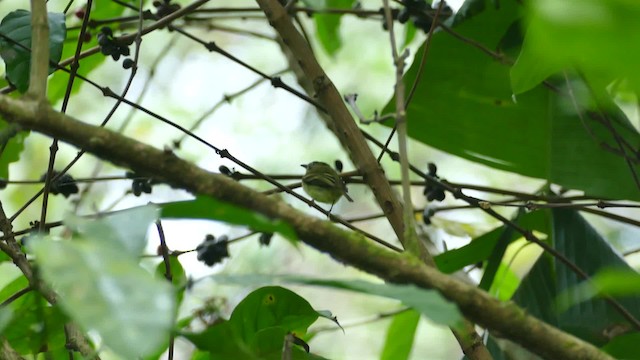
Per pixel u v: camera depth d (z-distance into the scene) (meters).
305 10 4.12
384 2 3.63
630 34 2.00
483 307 3.49
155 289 2.66
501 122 4.14
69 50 4.23
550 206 3.90
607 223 4.92
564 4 2.01
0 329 3.23
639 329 3.80
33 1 3.53
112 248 2.93
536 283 3.99
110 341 2.45
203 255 3.96
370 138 3.93
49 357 3.82
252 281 3.41
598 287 2.71
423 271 3.49
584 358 3.48
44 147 5.57
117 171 5.39
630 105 4.21
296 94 3.89
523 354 3.85
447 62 4.12
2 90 3.90
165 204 3.30
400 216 3.82
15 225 5.18
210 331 3.52
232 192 3.50
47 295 3.71
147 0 4.29
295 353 3.69
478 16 4.10
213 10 4.13
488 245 4.03
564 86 4.00
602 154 4.02
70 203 4.18
